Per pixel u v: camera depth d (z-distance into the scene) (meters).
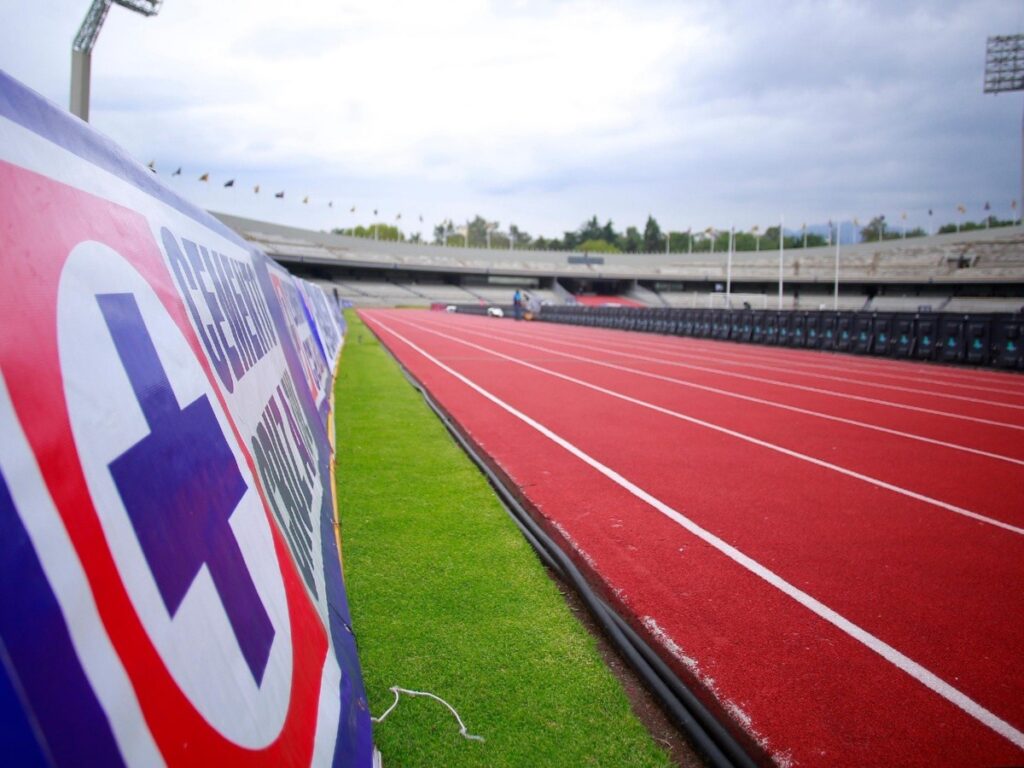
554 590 3.42
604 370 14.73
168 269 2.21
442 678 2.61
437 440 6.91
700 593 3.53
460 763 2.13
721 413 9.12
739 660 2.89
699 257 74.56
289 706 1.61
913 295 56.19
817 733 2.42
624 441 7.26
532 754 2.20
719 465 6.25
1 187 1.28
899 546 4.25
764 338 23.91
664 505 5.00
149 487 1.40
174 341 1.93
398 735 2.25
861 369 15.42
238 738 1.31
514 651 2.82
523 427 8.01
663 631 3.12
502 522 4.39
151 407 1.57
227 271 3.48
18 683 0.88
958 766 2.26
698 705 2.49
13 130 1.43
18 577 0.96
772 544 4.25
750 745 2.37
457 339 25.42
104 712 1.01
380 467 5.75
